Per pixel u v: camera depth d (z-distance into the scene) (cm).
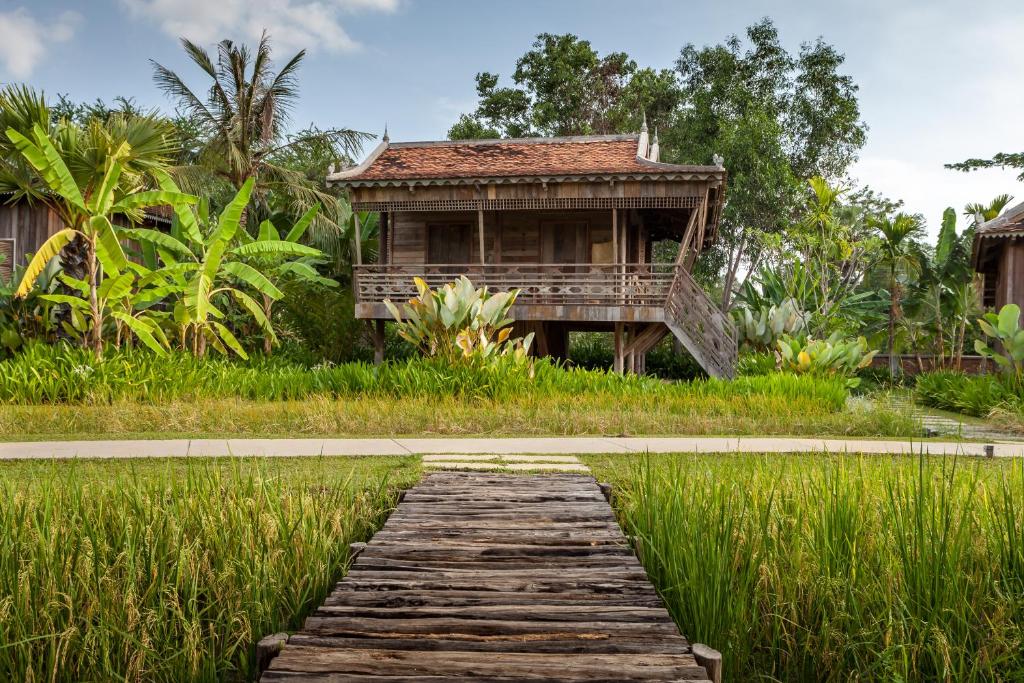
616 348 1847
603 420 987
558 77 3909
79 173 1273
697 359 1747
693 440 866
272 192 2811
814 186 2212
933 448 808
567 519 489
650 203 1805
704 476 532
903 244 2497
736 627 351
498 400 1141
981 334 2448
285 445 796
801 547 392
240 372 1375
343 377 1253
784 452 764
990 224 2023
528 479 609
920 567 362
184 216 1420
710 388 1280
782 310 2031
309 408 1037
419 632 322
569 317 1789
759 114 3547
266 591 370
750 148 3466
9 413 952
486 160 2041
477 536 451
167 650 336
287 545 415
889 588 359
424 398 1136
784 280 2494
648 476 494
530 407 1079
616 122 4006
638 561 414
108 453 719
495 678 280
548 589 373
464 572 392
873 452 767
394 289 1925
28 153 1160
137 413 989
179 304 1423
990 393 1316
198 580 378
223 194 2919
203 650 332
